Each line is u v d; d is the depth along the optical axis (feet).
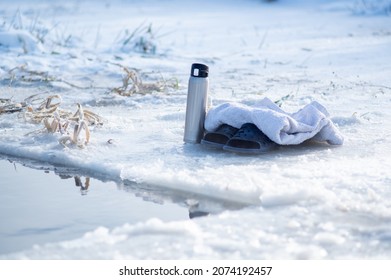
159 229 15.57
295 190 17.57
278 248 14.70
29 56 40.78
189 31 57.26
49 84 34.12
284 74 38.27
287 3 82.89
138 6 80.48
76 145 22.65
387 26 60.64
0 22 48.21
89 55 43.34
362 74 38.04
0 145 22.82
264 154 22.18
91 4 82.12
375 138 24.25
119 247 14.80
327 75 37.91
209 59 42.93
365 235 15.47
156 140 23.80
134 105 29.91
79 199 18.66
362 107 29.55
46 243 15.61
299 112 23.50
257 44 50.60
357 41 50.98
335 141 23.21
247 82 35.63
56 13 70.23
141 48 46.01
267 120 22.08
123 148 22.61
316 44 49.98
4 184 19.89
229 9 77.41
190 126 23.06
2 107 27.66
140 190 19.31
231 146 22.07
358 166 20.47
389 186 18.54
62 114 25.68
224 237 15.26
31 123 25.84
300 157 21.67
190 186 18.79
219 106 23.12
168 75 37.42
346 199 17.51
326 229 15.74
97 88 33.76
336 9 74.90
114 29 57.36
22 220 17.12
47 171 21.17
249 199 17.94
